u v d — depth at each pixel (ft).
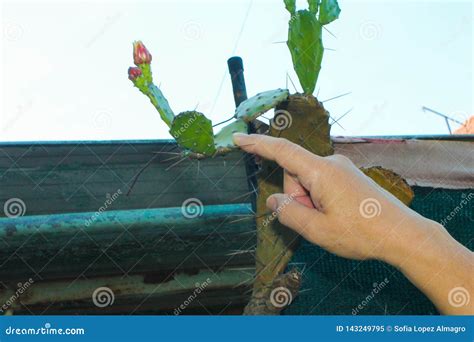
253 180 3.51
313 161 2.66
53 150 3.45
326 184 2.62
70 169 3.46
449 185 3.65
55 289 3.42
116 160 3.51
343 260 3.62
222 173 3.61
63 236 3.22
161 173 3.54
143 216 3.27
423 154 3.69
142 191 3.50
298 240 3.14
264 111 3.12
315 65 3.23
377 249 2.64
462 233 3.66
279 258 3.14
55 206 3.40
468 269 2.63
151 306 3.66
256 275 3.18
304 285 3.60
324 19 3.39
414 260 2.63
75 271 3.41
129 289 3.49
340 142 3.67
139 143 3.54
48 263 3.34
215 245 3.46
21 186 3.39
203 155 3.13
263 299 3.12
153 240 3.35
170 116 3.21
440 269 2.63
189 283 3.54
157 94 3.22
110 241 3.30
